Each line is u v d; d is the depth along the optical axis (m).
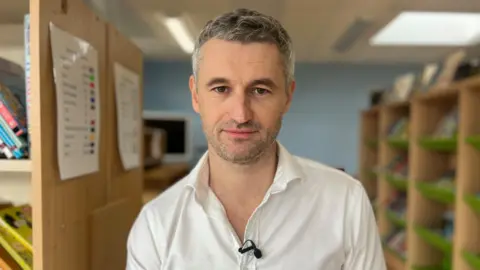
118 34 1.48
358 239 1.04
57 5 1.01
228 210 1.05
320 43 3.92
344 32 3.42
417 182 2.97
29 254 1.02
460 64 2.46
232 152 0.93
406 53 4.45
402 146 3.56
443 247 2.54
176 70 5.23
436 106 2.97
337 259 1.03
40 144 0.94
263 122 0.92
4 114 0.99
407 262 3.04
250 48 0.90
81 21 1.15
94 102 1.24
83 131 1.16
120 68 1.50
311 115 5.25
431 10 2.72
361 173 4.34
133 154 1.67
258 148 0.93
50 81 0.98
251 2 2.54
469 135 2.23
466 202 2.23
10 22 1.31
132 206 1.67
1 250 1.05
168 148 5.01
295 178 1.03
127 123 1.58
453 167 2.97
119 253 1.47
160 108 5.25
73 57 1.09
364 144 4.34
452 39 3.90
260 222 1.01
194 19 2.96
